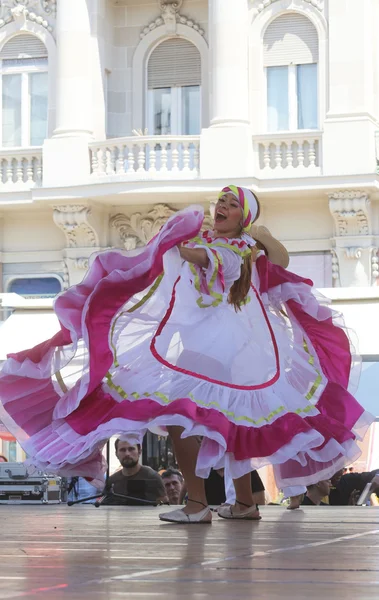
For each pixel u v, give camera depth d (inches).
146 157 1116.5
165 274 297.1
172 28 1173.1
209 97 1131.9
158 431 300.0
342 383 331.6
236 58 1114.7
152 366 292.4
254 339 303.6
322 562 188.7
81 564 186.5
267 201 1126.4
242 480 313.7
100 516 344.2
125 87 1186.0
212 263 292.2
